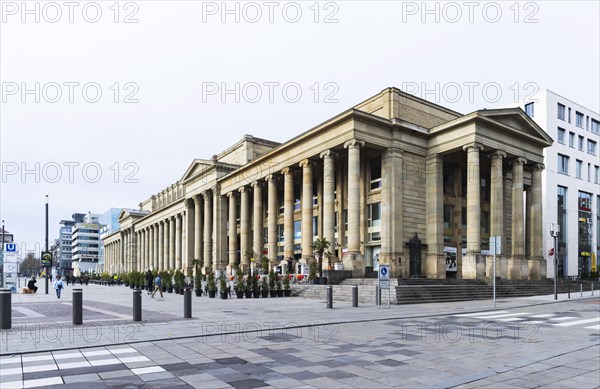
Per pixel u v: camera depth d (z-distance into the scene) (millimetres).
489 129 43250
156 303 27891
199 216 74312
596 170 71000
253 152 65812
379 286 24312
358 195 41062
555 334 14766
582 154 68250
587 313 21688
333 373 9344
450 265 46688
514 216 46344
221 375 9141
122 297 35281
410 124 43688
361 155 47156
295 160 49719
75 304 16109
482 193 49750
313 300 30734
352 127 41250
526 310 23312
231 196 65188
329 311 22078
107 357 10781
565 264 63031
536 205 49219
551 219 61250
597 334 14812
